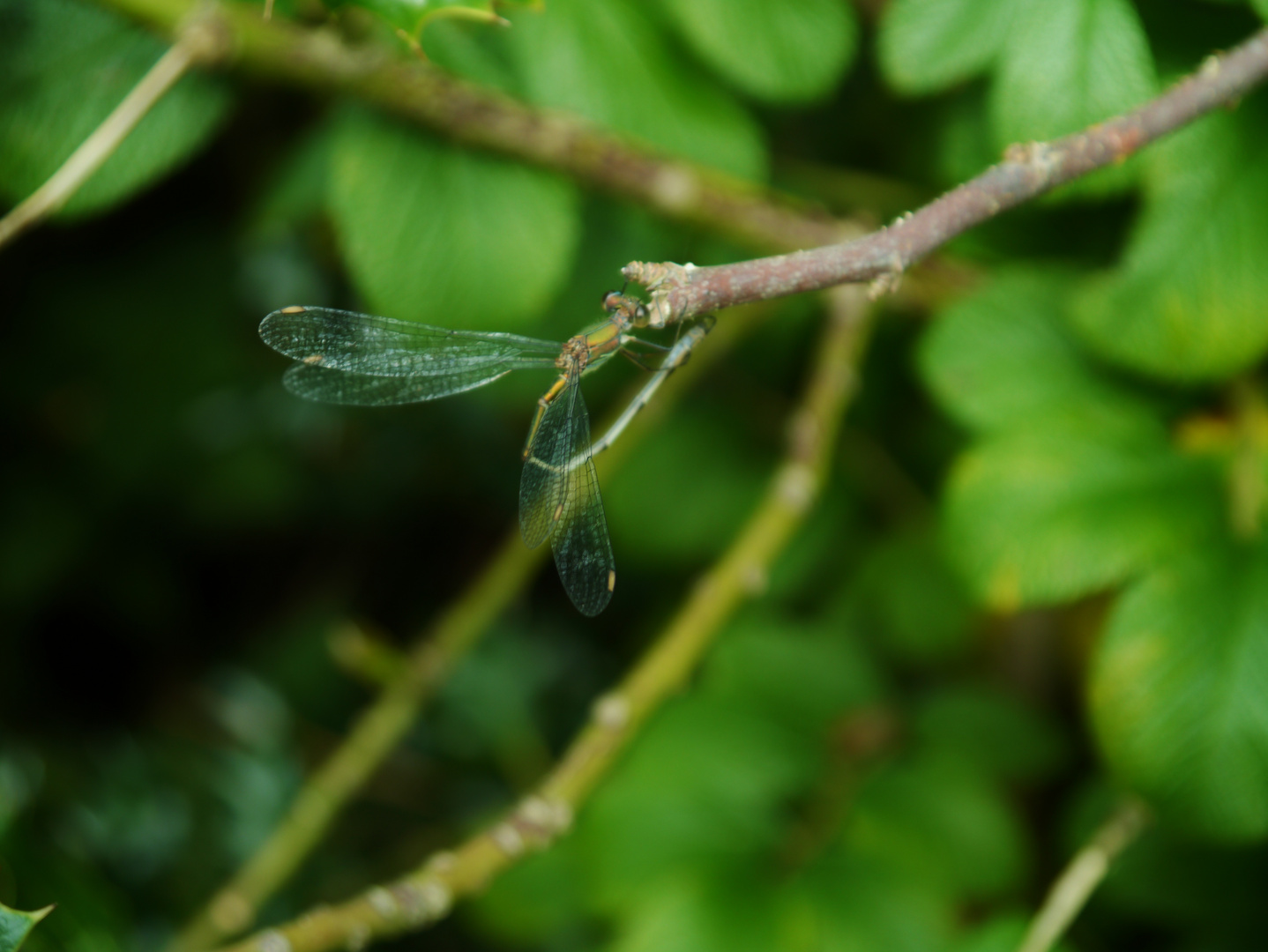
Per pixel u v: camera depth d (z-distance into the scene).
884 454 0.43
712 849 0.41
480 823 0.46
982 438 0.40
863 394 0.43
